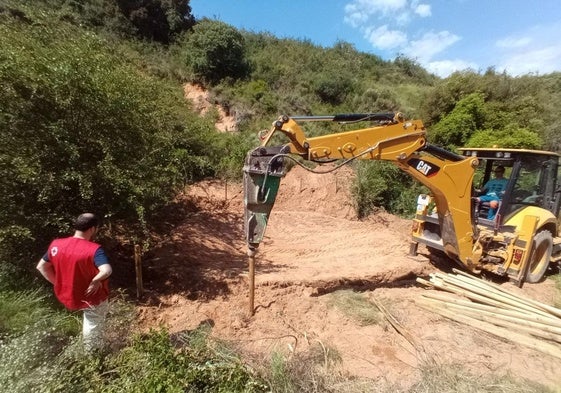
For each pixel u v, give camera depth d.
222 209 9.51
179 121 9.52
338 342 4.63
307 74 18.14
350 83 18.27
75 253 3.37
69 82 4.68
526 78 15.18
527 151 6.27
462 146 12.70
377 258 7.51
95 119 5.00
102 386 2.99
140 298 5.23
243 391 3.15
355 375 3.97
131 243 6.44
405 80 23.34
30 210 4.71
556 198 7.11
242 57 16.91
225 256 7.20
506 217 6.50
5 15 5.87
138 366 3.21
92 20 15.85
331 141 4.88
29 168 4.36
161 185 5.93
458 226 6.04
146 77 6.81
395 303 5.68
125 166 5.19
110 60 5.51
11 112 4.57
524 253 6.18
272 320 4.97
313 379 3.62
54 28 5.43
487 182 7.10
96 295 3.54
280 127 4.55
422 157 5.56
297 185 10.75
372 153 5.16
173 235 7.70
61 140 4.73
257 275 6.16
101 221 5.30
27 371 3.06
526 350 4.64
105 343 3.60
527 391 3.79
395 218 10.55
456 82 13.95
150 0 17.16
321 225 9.52
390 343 4.68
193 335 4.27
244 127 14.11
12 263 4.65
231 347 4.05
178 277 5.86
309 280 6.02
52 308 4.27
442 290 6.18
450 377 3.91
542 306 5.36
